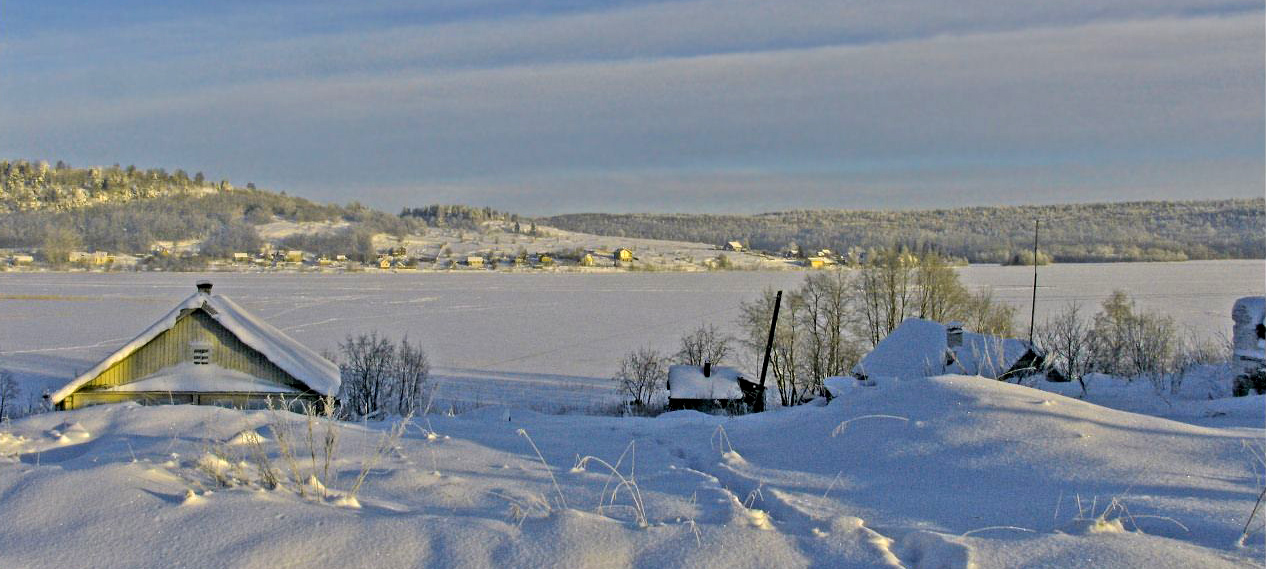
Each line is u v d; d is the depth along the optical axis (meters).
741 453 6.05
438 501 4.41
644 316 83.06
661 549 3.61
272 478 4.43
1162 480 4.65
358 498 4.33
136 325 72.81
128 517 3.73
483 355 57.16
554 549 3.54
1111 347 35.12
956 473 5.02
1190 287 106.50
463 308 92.06
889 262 48.59
